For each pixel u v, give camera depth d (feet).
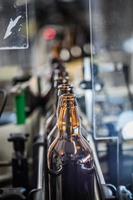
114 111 3.61
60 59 5.12
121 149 2.46
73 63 4.95
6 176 2.78
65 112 1.94
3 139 2.80
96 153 2.37
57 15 8.59
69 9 7.97
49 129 2.52
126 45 3.54
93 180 1.91
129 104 3.89
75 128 1.95
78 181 1.89
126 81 4.44
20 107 3.63
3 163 2.79
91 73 2.60
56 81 2.74
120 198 1.91
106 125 3.09
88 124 3.00
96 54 2.86
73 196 1.88
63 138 1.94
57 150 1.92
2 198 2.07
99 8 2.42
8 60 4.49
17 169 2.71
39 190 2.09
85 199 1.87
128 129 2.49
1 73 4.60
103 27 2.50
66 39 6.64
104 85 3.96
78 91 3.14
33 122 3.67
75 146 1.93
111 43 2.89
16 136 2.77
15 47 1.89
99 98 3.49
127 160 2.50
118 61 4.73
